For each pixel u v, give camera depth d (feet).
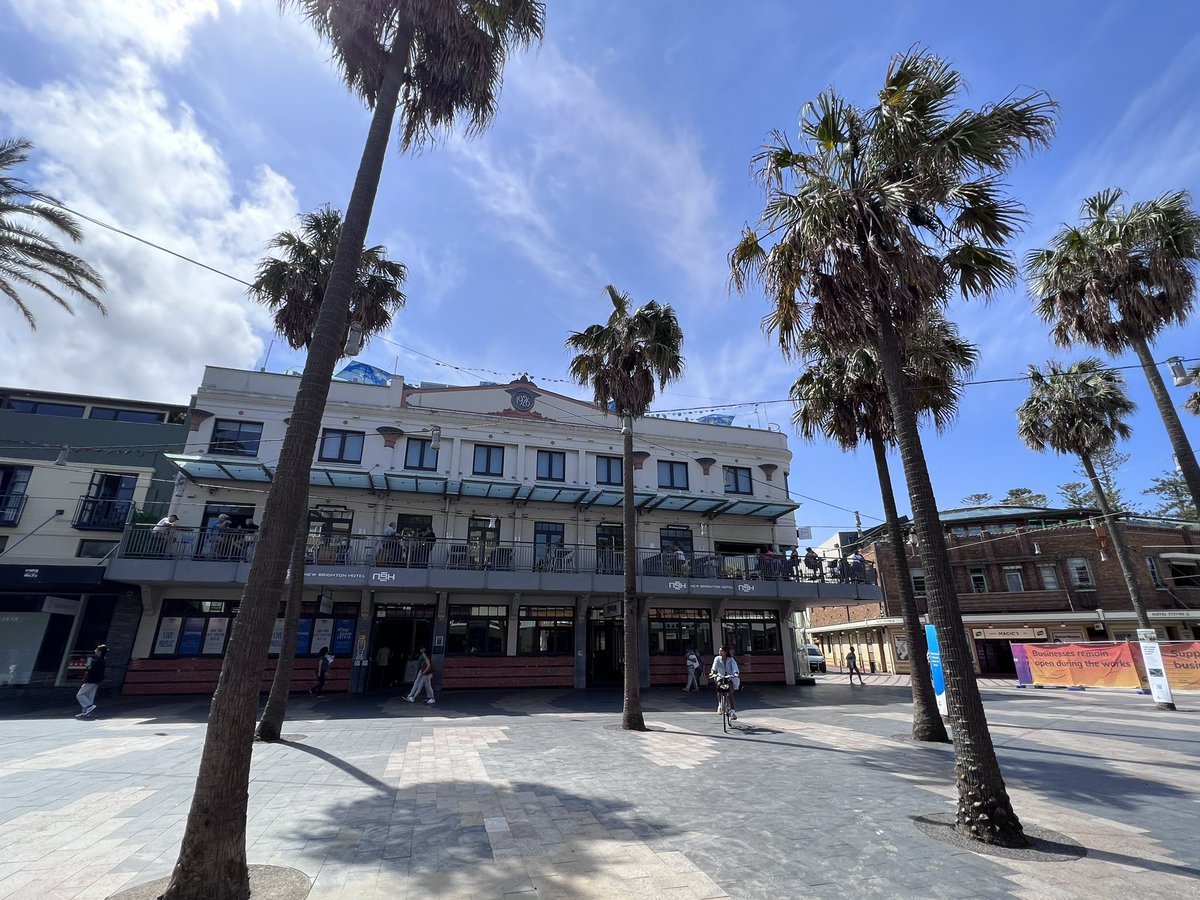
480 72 25.86
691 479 88.53
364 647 66.23
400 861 16.08
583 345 51.39
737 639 83.05
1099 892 14.10
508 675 71.51
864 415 42.42
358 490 73.51
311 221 47.03
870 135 25.20
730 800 22.33
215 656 63.31
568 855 16.55
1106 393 70.49
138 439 68.64
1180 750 32.86
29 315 52.31
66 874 14.94
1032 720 45.93
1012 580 109.19
